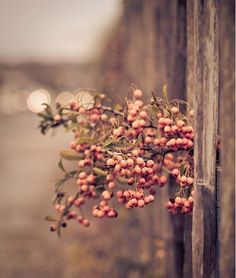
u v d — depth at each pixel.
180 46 2.66
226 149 2.59
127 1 5.55
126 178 2.09
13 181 10.82
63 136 21.47
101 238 5.89
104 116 2.26
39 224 7.12
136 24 4.95
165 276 3.39
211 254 1.92
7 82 42.16
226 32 2.61
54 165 12.88
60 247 6.06
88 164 2.16
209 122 1.90
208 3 1.88
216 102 1.89
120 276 4.53
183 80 2.65
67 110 2.35
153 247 4.07
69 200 2.31
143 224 4.32
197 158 1.92
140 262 4.31
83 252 5.55
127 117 2.17
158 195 3.99
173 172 2.00
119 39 6.38
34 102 37.59
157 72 3.85
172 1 2.96
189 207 1.98
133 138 2.07
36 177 11.16
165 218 3.45
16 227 7.02
